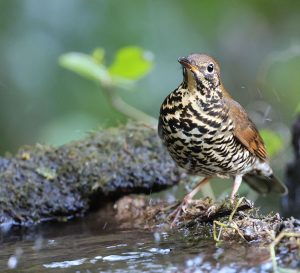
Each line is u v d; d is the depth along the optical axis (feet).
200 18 56.75
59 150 38.11
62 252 28.48
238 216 29.89
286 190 40.68
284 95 59.82
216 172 35.37
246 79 60.80
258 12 62.69
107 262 26.02
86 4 52.95
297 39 63.16
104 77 41.47
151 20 54.19
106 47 52.75
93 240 30.58
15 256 28.30
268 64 52.16
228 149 34.24
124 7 53.78
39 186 36.65
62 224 35.68
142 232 31.45
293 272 23.24
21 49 51.39
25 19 51.72
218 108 33.06
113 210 36.60
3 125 51.26
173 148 34.04
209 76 32.53
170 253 26.50
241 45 60.85
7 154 38.83
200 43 55.93
